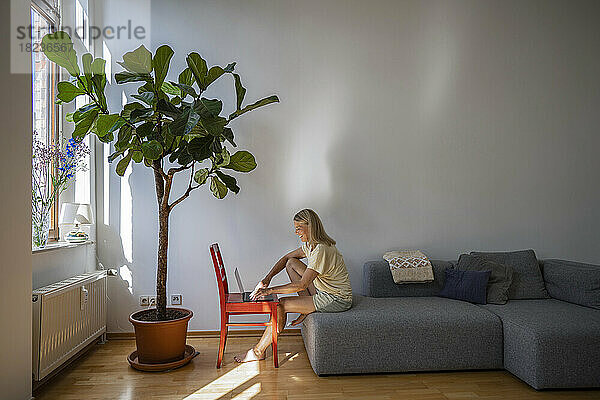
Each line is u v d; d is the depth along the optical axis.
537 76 4.82
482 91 4.78
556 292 4.16
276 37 4.60
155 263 4.50
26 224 2.94
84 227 4.25
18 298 2.84
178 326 3.65
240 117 4.57
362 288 4.53
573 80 4.86
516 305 3.95
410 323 3.55
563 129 4.85
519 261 4.35
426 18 4.73
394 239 4.69
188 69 3.73
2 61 2.69
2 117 2.70
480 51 4.78
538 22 4.82
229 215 4.55
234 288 4.54
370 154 4.67
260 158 4.58
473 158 4.77
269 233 4.58
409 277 4.25
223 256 4.54
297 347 4.20
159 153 3.35
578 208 4.83
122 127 3.42
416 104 4.72
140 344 3.61
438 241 4.73
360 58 4.67
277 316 3.77
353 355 3.50
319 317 3.59
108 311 4.46
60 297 3.34
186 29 4.53
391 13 4.70
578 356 3.22
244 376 3.50
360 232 4.66
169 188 3.66
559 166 4.85
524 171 4.81
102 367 3.68
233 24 4.57
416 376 3.52
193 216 4.52
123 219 4.49
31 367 2.97
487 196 4.79
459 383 3.38
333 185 4.64
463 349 3.56
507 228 4.80
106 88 4.46
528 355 3.27
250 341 4.39
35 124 3.72
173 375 3.51
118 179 4.48
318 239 3.84
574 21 4.86
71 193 4.32
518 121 4.81
